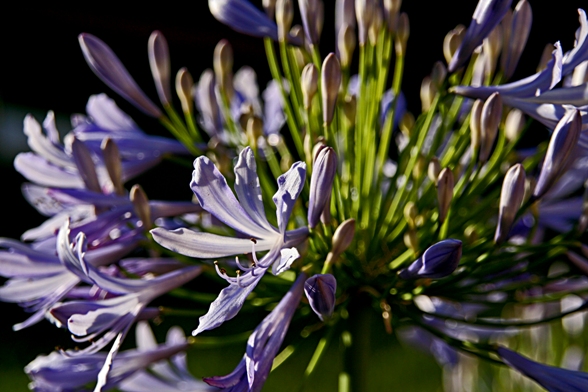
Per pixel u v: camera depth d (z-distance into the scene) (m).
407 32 0.43
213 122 0.46
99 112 0.46
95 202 0.41
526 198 0.42
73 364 0.41
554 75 0.38
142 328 0.45
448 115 0.45
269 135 0.47
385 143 0.43
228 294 0.37
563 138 0.39
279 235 0.38
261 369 0.37
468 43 0.41
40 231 0.44
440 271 0.38
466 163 0.45
